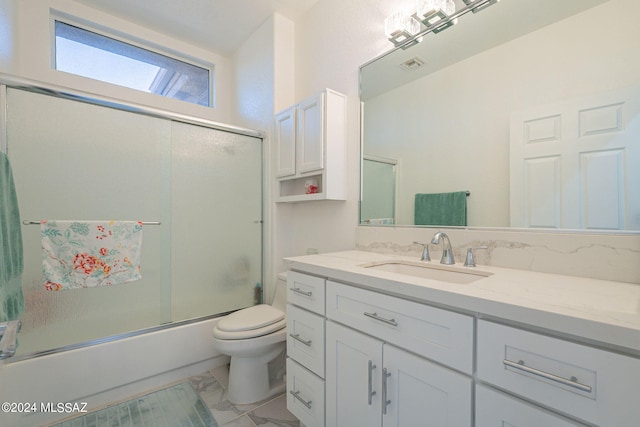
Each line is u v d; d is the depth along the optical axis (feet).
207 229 6.65
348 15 6.03
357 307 3.40
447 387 2.56
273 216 7.25
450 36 4.42
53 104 4.96
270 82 7.28
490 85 3.99
